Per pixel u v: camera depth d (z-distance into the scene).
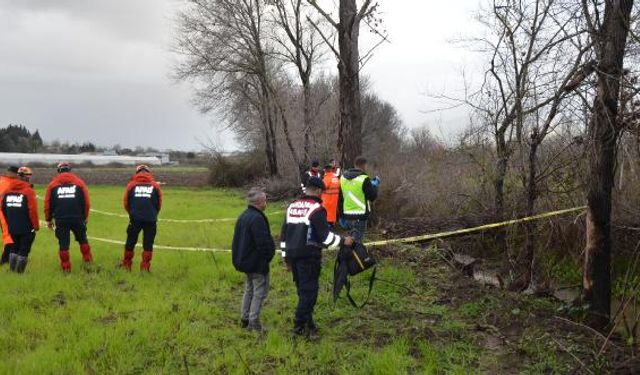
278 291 8.61
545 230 9.18
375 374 5.43
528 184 8.82
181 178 45.66
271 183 28.25
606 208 6.66
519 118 8.66
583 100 6.63
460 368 5.53
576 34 6.94
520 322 6.91
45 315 7.19
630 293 6.98
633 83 6.21
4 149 100.88
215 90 32.66
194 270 9.80
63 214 9.56
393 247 10.73
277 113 31.83
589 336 6.40
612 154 6.54
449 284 8.66
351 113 12.96
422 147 15.12
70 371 5.39
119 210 20.23
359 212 10.42
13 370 5.37
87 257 10.16
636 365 5.51
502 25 8.99
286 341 6.29
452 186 12.59
